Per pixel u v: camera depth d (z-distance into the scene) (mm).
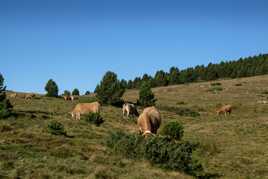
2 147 23688
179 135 35875
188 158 24000
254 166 28344
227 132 44344
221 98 99812
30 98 71938
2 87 45281
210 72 162250
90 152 25406
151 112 30609
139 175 20172
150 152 24156
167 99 101312
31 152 23219
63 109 58469
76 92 114625
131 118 54062
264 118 56375
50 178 18016
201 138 40094
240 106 82938
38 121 39438
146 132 28531
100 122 44250
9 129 31766
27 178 17484
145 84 74500
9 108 43594
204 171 25172
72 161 21750
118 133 28156
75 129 36562
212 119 65000
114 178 19219
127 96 110312
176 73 158625
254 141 38625
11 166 19125
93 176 18641
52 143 27078
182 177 21891
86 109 47469
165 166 23422
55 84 82812
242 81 137500
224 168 27281
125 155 25188
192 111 74688
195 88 124500
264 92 108625
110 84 69562
